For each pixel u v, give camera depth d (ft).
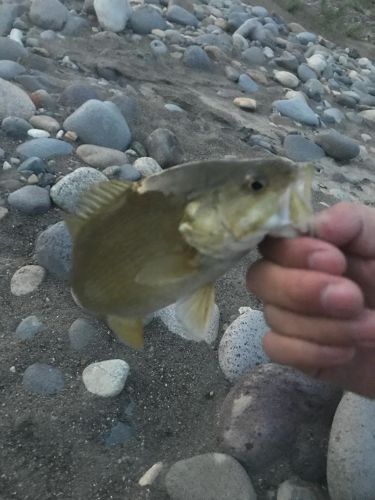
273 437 1.51
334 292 0.72
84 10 3.92
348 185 3.11
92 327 1.77
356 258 0.84
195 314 0.83
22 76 2.88
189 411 1.64
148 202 0.80
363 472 1.39
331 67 4.58
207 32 4.36
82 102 2.80
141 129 2.84
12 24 3.52
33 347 1.71
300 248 0.74
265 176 0.76
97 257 0.85
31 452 1.49
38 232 2.04
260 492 1.47
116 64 3.44
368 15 6.61
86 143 2.52
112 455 1.51
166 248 0.80
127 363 1.70
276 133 3.36
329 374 0.95
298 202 0.76
